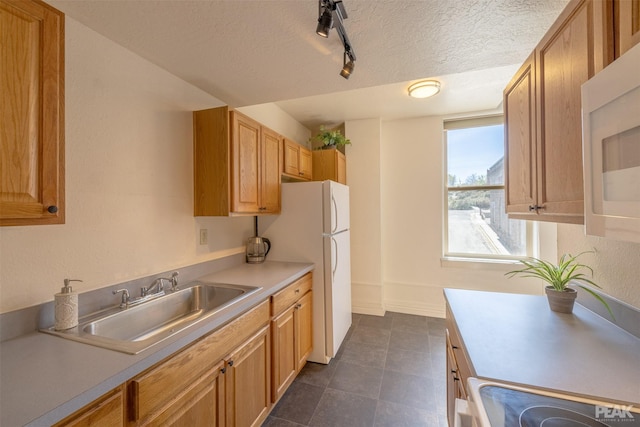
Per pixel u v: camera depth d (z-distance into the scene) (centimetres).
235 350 132
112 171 136
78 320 115
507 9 117
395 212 349
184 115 178
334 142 324
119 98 139
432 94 263
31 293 106
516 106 135
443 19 124
